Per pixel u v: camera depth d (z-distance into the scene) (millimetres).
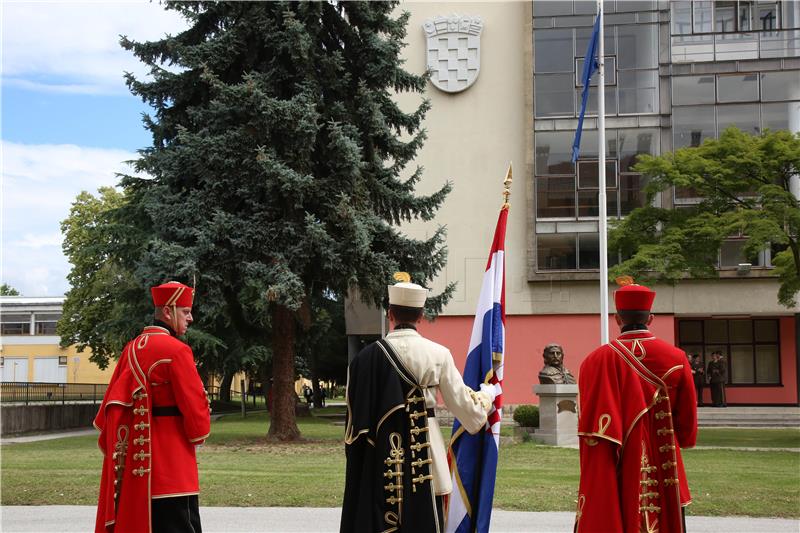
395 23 21953
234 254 20062
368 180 21906
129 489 6359
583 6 34531
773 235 21641
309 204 20734
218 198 20516
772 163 22703
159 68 21422
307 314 22422
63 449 20250
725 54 34219
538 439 21750
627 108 34438
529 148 34344
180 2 21203
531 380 33750
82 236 49812
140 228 30672
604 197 21531
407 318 5695
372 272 20734
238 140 19938
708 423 31375
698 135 34125
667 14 34312
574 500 11484
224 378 48469
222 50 20531
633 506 5770
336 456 17797
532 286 34125
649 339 6086
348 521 5453
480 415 5637
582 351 33781
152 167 23359
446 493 5508
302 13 20203
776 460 17547
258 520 10086
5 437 25812
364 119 21203
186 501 6473
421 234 34344
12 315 67812
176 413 6590
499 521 10164
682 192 33750
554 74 34531
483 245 34344
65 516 10281
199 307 20109
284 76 20578
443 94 34844
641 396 5902
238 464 15945
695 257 24359
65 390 34750
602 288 21297
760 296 33781
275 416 21844
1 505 11141
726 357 38031
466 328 33844
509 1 34938
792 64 34031
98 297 47156
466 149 34594
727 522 10234
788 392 37375
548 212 34219
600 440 5859
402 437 5430
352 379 5621
